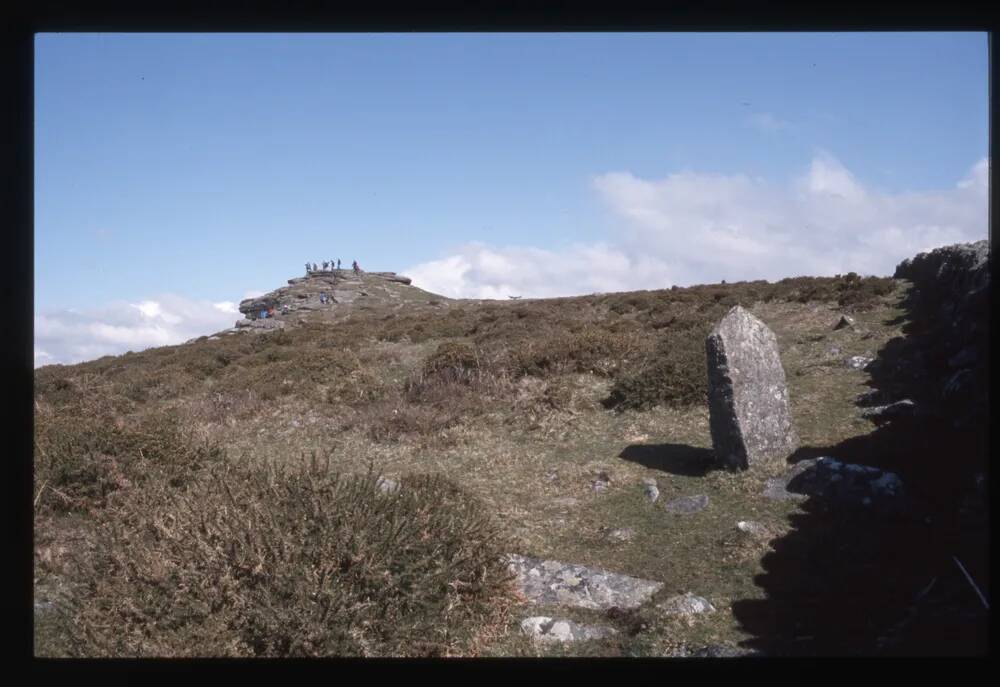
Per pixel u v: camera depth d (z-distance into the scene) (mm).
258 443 13359
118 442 8836
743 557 7172
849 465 8523
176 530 5500
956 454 8375
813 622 5676
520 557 7504
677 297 25719
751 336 10109
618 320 22547
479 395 14906
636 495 9391
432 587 5430
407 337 25531
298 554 5066
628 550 7758
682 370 13688
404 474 10797
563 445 12102
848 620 5621
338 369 18406
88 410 13023
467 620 5613
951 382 10555
